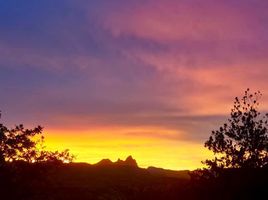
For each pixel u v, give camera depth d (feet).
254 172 120.88
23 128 137.08
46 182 139.64
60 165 139.03
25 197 132.87
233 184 121.70
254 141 123.85
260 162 122.21
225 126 127.24
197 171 132.36
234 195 120.88
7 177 131.95
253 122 125.39
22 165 134.41
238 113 126.82
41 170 135.64
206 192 126.82
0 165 132.87
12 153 134.51
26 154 135.74
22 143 135.13
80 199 229.25
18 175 133.80
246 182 119.96
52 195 194.59
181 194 138.72
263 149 123.75
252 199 118.21
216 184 124.88
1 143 134.62
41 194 134.92
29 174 134.21
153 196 171.83
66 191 235.61
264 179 119.03
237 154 124.16
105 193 254.06
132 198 199.72
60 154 138.82
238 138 125.70
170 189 156.87
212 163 127.54
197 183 131.13
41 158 137.28
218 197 123.75
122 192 264.93
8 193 131.85
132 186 284.20
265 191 117.70
